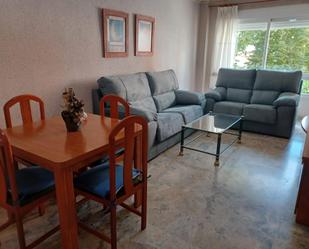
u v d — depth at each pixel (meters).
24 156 1.49
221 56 5.39
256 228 1.87
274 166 2.91
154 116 2.97
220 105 4.27
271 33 5.07
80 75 3.06
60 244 1.69
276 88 4.32
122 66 3.67
